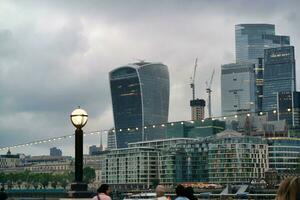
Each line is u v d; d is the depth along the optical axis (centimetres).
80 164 2698
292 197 691
